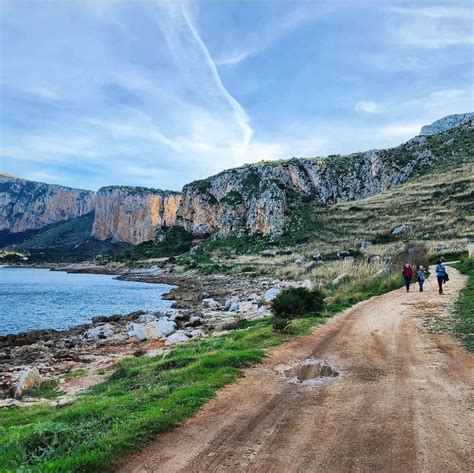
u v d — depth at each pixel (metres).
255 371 11.10
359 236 91.06
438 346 13.09
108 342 24.89
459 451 6.05
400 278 31.89
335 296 25.66
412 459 5.86
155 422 7.39
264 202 137.38
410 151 147.38
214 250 133.75
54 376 17.02
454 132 146.38
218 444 6.67
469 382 9.38
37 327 35.00
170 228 198.50
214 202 187.62
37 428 7.16
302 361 12.18
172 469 5.90
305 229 113.81
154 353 18.86
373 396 8.72
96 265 174.75
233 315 32.66
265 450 6.37
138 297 58.56
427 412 7.64
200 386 9.60
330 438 6.69
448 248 55.34
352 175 154.75
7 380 16.75
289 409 8.15
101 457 6.09
